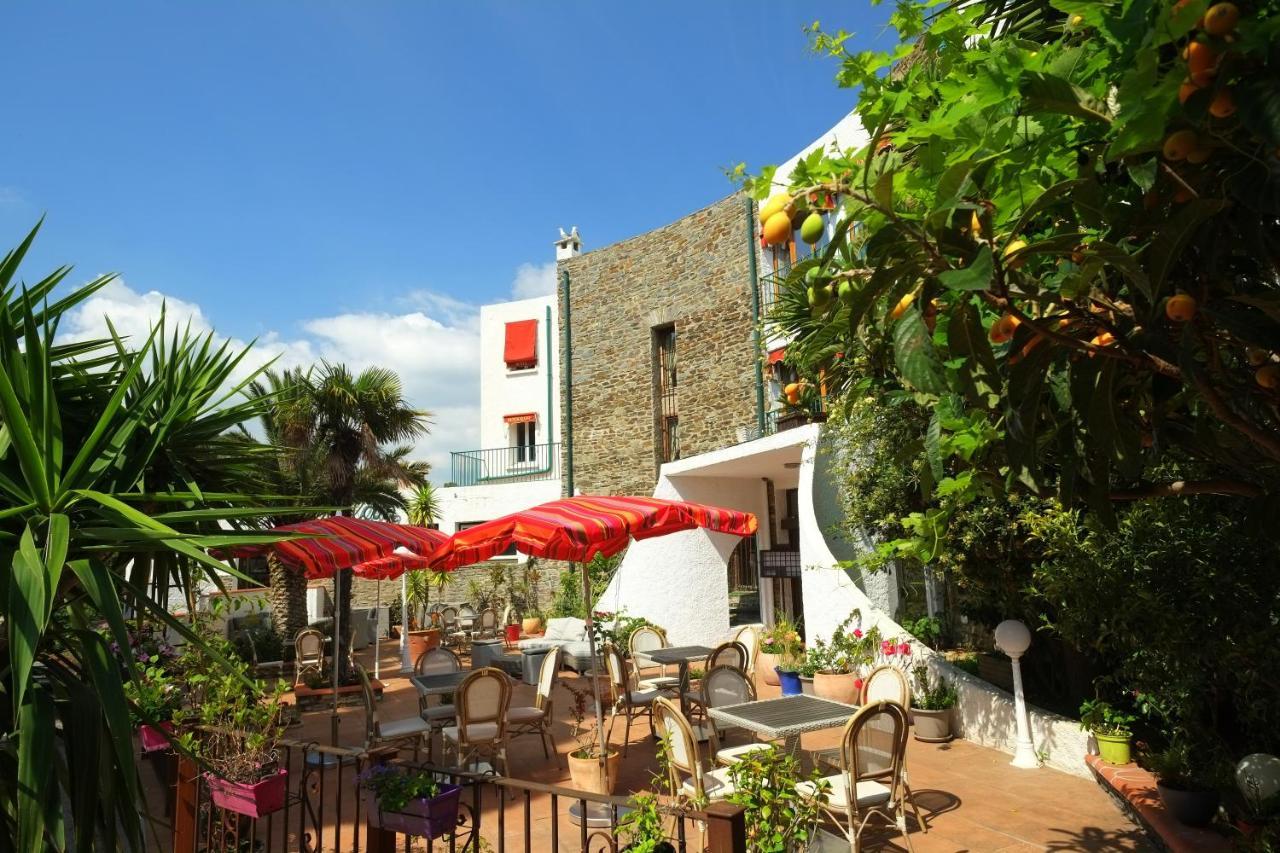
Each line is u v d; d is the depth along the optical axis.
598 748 6.07
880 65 1.86
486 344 25.08
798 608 15.06
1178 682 4.50
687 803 4.43
